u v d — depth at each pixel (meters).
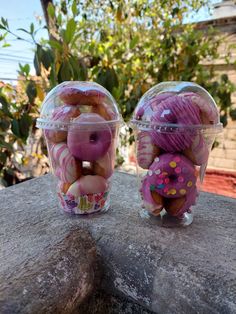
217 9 2.11
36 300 0.36
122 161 2.00
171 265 0.43
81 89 0.54
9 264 0.42
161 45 1.74
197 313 0.39
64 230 0.53
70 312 0.42
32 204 0.67
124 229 0.53
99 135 0.53
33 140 1.44
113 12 1.65
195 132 0.48
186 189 0.51
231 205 0.67
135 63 1.72
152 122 0.49
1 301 0.34
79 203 0.57
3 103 1.15
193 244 0.48
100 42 1.58
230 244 0.48
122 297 0.49
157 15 1.76
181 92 0.52
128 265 0.46
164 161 0.49
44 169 1.51
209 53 1.90
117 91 1.24
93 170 0.58
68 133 0.52
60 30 1.07
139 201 0.67
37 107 1.24
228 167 2.46
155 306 0.44
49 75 1.11
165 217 0.56
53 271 0.41
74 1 1.26
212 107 0.52
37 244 0.48
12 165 1.39
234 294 0.37
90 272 0.48
